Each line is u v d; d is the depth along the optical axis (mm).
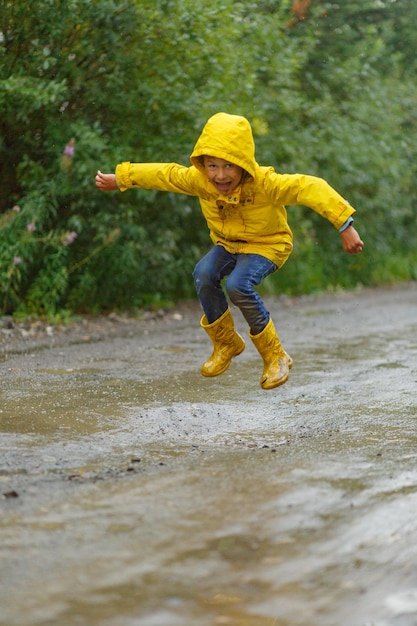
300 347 11711
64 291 14164
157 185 7086
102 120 14297
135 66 13742
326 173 20297
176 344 11859
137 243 14891
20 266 13086
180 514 5039
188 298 17219
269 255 7027
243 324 14164
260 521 4934
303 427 7375
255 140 17156
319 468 5969
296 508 5137
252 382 9258
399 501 5258
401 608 3963
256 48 16078
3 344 11398
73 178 13492
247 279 6887
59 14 12516
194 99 14156
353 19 22641
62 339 12047
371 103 21203
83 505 5180
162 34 13547
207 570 4309
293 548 4574
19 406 7777
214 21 14273
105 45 13242
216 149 6441
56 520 4930
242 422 7539
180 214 16000
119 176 7160
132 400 8195
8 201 14047
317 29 20703
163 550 4531
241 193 6746
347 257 22297
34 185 13445
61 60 13125
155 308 15695
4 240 13047
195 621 3834
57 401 8031
